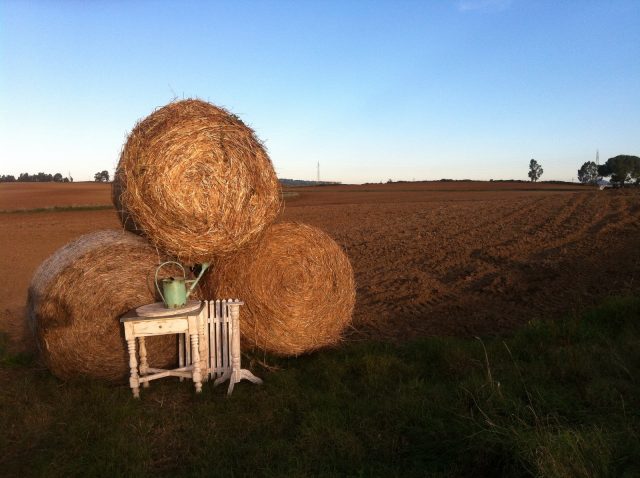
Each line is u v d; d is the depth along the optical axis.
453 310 8.30
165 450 3.89
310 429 3.95
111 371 5.20
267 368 5.62
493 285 9.84
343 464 3.54
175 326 4.83
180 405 4.69
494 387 4.30
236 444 3.88
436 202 36.94
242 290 5.77
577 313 7.34
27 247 17.83
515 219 20.55
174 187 4.93
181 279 5.00
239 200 5.16
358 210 31.31
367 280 11.12
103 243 5.27
